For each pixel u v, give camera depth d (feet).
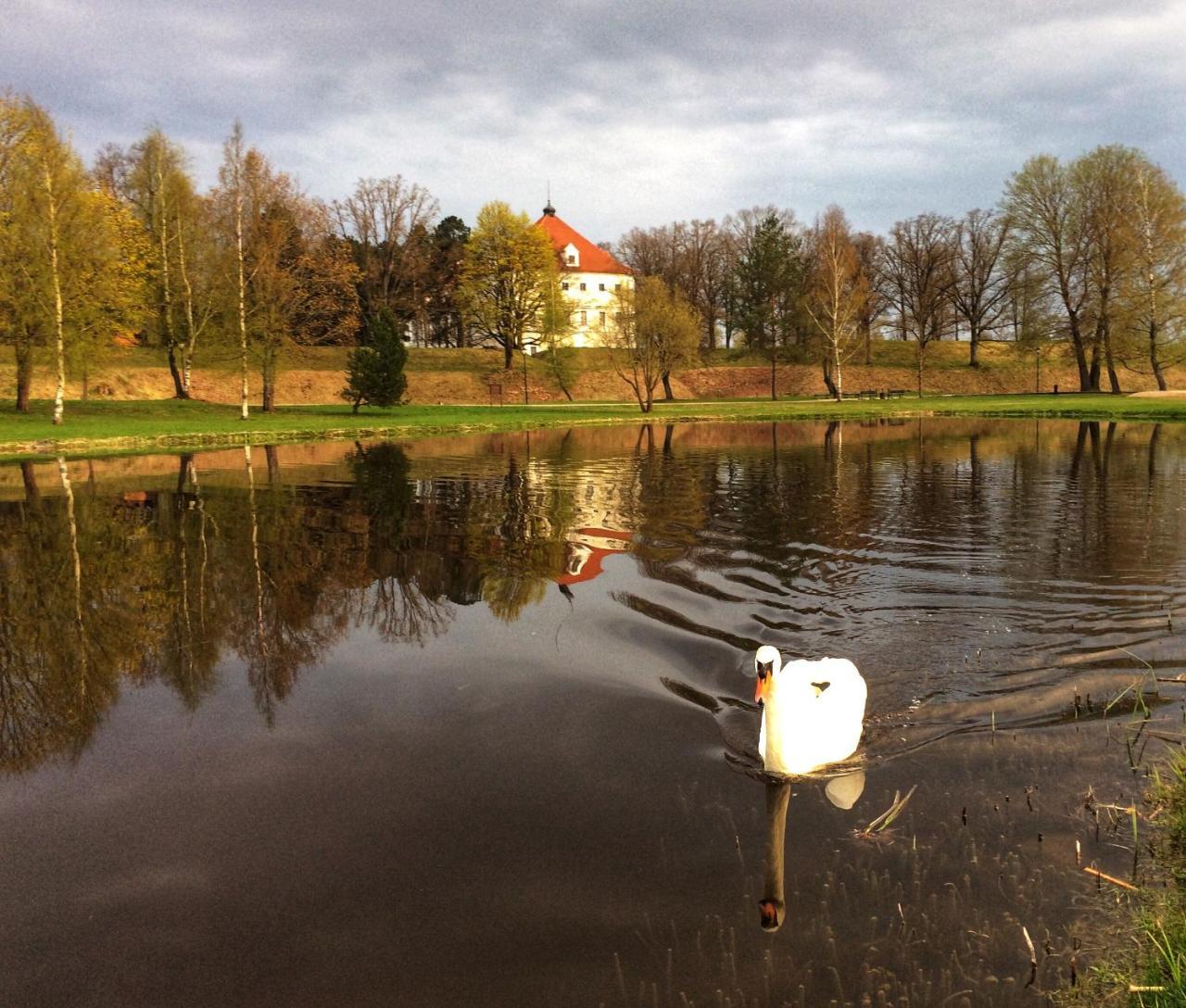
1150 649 25.82
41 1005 11.80
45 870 15.05
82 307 118.11
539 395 243.81
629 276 313.53
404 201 243.60
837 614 30.76
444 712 21.86
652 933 12.98
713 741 20.03
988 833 15.44
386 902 13.92
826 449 97.55
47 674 25.16
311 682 24.25
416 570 38.68
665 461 87.30
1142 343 184.44
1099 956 12.07
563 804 16.99
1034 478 67.82
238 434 115.96
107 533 48.08
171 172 148.77
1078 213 192.95
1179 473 69.05
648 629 29.17
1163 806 16.06
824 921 13.08
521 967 12.31
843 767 18.57
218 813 16.92
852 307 213.46
